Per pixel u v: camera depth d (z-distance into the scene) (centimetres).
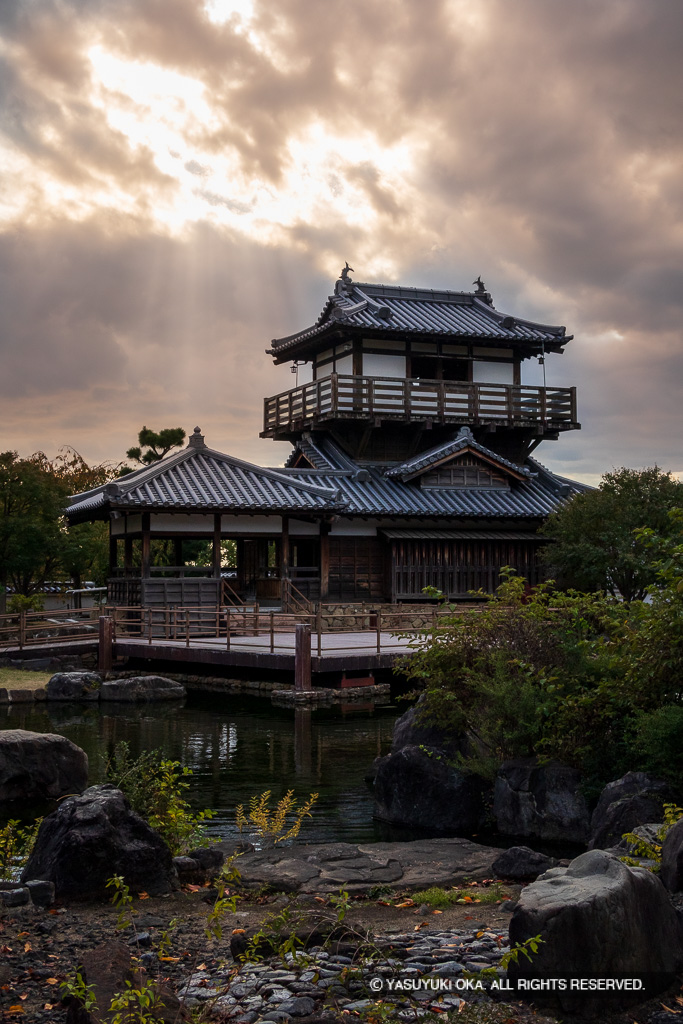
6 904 743
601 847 1056
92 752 1753
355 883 900
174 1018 505
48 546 3431
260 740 1881
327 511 3338
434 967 597
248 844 1071
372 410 3788
